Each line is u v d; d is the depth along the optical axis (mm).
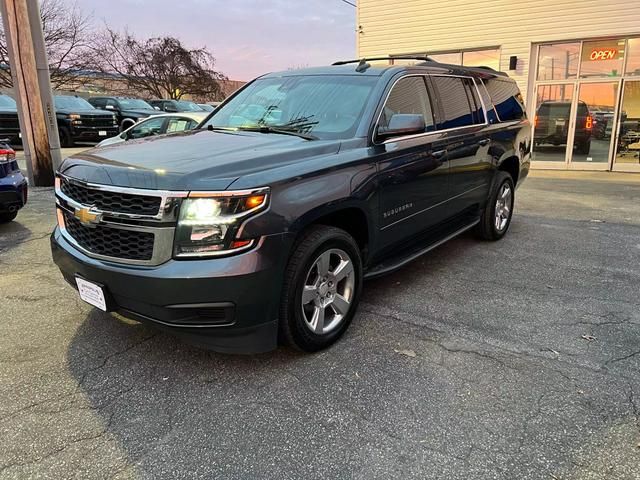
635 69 11820
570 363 3090
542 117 13023
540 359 3137
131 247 2750
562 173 12352
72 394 2764
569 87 12586
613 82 12109
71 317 3725
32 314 3773
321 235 3076
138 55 34156
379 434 2443
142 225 2684
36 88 9258
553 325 3627
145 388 2830
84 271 2918
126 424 2520
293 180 2889
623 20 11570
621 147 12383
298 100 4082
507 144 5699
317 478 2166
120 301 2822
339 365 3076
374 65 4332
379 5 14273
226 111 4461
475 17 13086
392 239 3867
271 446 2365
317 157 3172
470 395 2758
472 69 5438
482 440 2395
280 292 2863
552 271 4809
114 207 2797
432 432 2455
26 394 2758
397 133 3666
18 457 2273
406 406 2662
